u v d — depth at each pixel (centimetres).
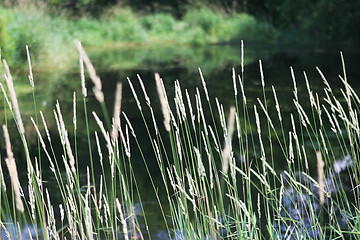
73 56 1672
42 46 1408
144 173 588
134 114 920
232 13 2561
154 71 1414
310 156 611
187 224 303
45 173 589
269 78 1255
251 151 643
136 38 2347
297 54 1756
